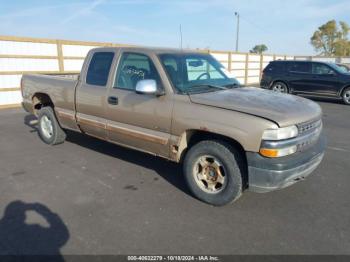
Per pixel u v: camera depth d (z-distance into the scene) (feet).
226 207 11.75
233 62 75.56
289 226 10.50
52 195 12.64
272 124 10.02
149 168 15.66
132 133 13.79
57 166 15.93
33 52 38.45
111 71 14.66
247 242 9.59
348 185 13.87
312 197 12.64
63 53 41.75
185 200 12.28
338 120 29.40
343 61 106.22
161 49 13.94
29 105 20.31
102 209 11.53
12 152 18.24
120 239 9.68
